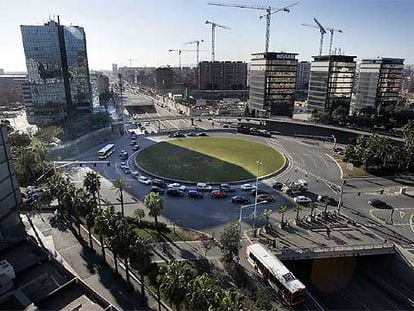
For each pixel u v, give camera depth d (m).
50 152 137.38
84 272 61.91
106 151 135.88
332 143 162.38
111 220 54.84
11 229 73.62
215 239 73.44
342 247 70.12
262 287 58.91
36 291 47.38
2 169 70.19
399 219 84.62
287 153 144.12
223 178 111.50
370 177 114.31
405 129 133.88
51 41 199.12
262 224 81.56
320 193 100.75
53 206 87.81
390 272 72.88
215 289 42.41
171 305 53.12
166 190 100.25
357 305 63.84
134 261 49.84
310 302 61.06
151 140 169.38
